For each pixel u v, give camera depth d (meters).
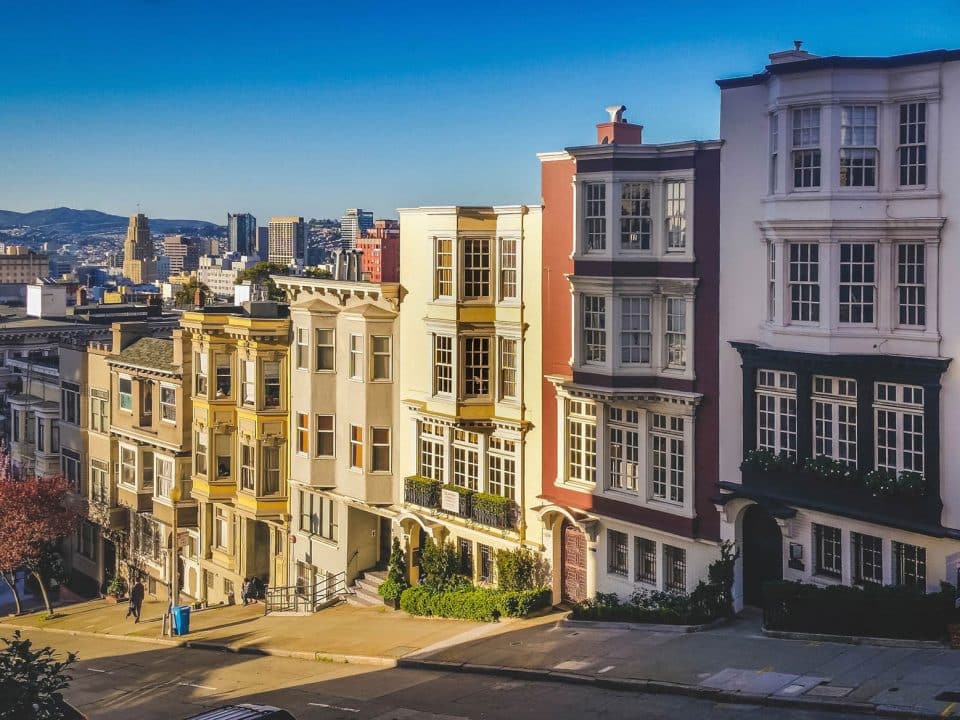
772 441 31.08
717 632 30.84
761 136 30.72
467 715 26.12
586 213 34.38
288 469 47.59
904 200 28.00
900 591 27.23
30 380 68.44
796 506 30.28
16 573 67.06
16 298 145.50
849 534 29.36
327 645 36.31
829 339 28.92
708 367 32.44
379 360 42.66
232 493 49.47
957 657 25.47
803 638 28.69
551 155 35.59
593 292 34.25
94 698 33.28
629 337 33.91
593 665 28.78
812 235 29.17
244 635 41.00
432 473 41.41
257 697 30.62
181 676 35.25
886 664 25.45
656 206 33.31
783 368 30.17
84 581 63.12
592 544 35.81
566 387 35.06
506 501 37.88
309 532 46.44
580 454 36.25
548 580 37.06
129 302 152.88
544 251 36.41
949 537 27.00
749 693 24.58
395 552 42.12
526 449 37.62
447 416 39.03
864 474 28.61
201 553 52.28
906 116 28.19
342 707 28.19
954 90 27.14
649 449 34.25
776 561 31.86
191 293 131.62
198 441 50.78
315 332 44.66
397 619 39.56
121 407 57.94
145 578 57.94
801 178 29.55
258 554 49.97
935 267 27.50
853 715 22.64
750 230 31.12
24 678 21.73
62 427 63.81
